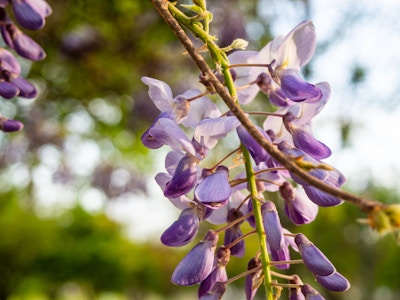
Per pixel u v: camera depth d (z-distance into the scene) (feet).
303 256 5.28
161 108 6.19
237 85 6.38
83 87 22.77
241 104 6.40
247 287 5.54
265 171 5.45
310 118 5.59
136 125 23.62
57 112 24.41
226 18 21.01
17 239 77.30
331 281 5.21
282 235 5.22
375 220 3.42
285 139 5.87
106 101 23.39
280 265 5.58
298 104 5.70
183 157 5.34
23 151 26.16
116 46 21.47
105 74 22.22
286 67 5.79
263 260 5.32
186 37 4.91
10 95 6.75
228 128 5.21
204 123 5.25
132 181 27.63
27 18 6.41
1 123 6.91
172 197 5.26
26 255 78.74
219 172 5.24
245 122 4.14
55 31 20.72
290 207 5.66
